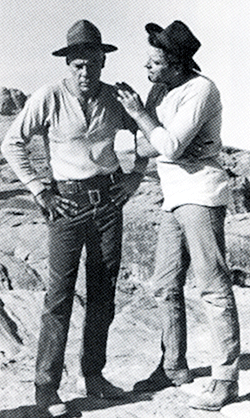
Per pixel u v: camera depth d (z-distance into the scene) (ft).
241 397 11.26
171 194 11.03
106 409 11.11
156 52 10.75
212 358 11.00
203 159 10.89
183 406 11.18
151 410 11.05
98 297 11.32
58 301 10.77
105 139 10.86
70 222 10.73
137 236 18.88
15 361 13.67
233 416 10.61
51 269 10.80
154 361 13.55
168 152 10.45
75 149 10.77
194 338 14.97
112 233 11.12
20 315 15.76
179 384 11.95
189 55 10.78
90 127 10.69
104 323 11.40
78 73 10.34
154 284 11.89
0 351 14.34
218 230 10.83
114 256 11.21
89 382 11.57
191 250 10.93
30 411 11.11
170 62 10.73
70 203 10.77
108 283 11.28
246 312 16.70
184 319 11.91
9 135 10.83
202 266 10.80
